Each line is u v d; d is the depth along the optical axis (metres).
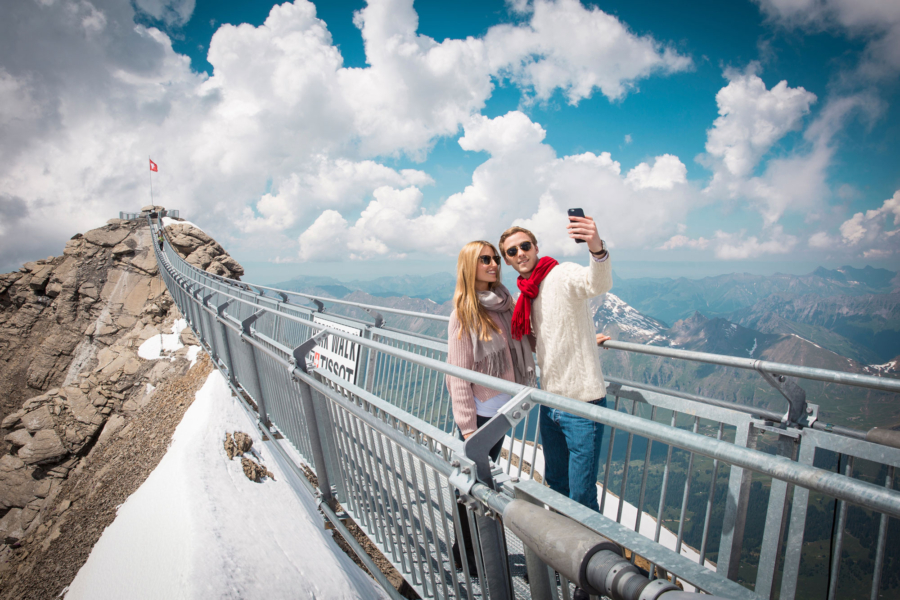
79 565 8.90
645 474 2.19
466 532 2.74
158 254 35.09
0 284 50.03
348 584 5.23
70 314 47.19
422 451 2.01
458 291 2.57
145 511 7.42
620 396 2.70
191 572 4.55
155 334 32.62
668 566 1.06
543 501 1.40
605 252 2.19
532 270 2.60
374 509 2.83
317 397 3.48
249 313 8.92
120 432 25.47
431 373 3.86
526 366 2.71
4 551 22.31
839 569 1.61
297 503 6.92
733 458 0.98
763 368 2.07
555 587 1.50
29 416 28.33
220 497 6.60
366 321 5.33
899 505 0.73
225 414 9.94
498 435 1.61
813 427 1.96
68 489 24.64
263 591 4.61
